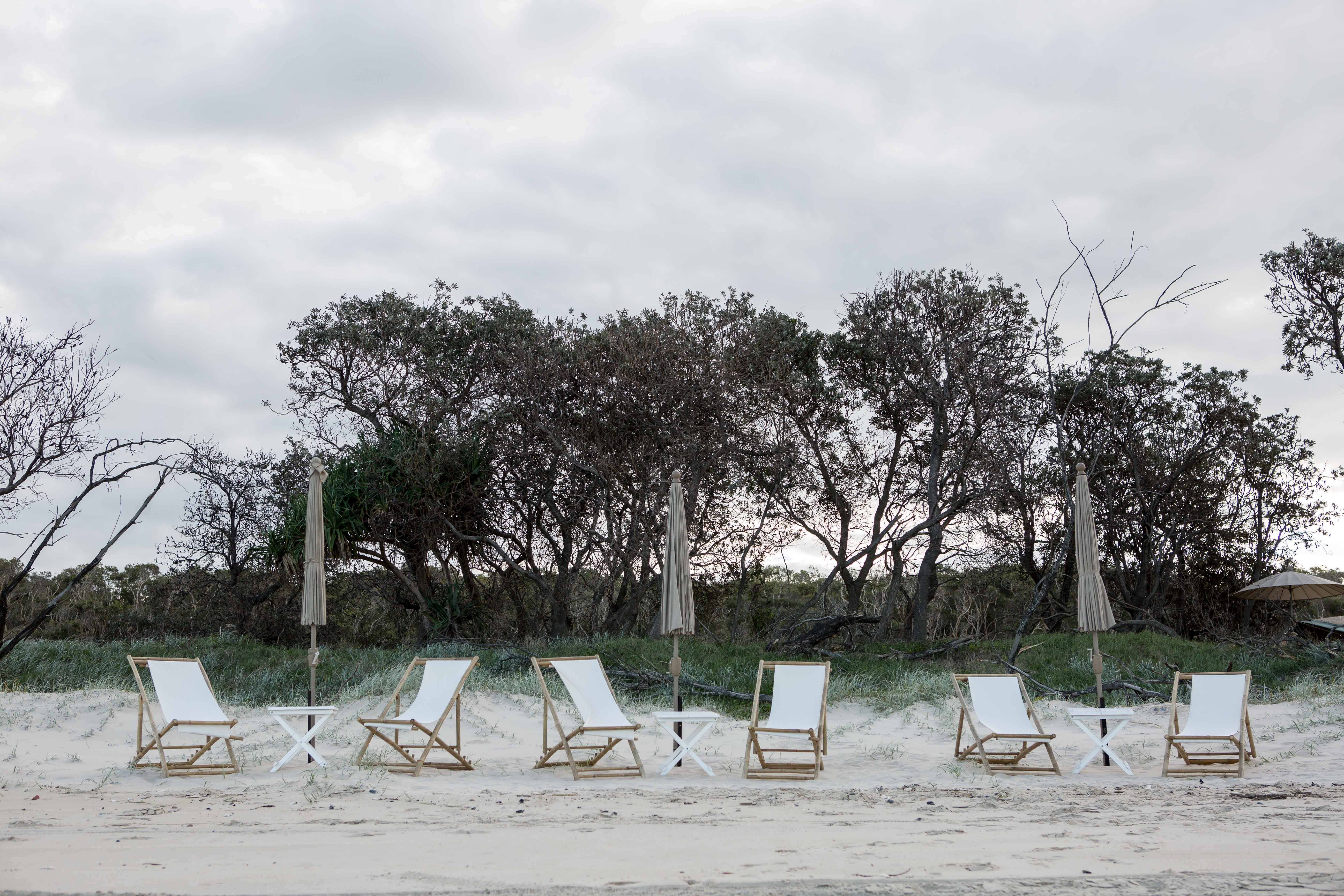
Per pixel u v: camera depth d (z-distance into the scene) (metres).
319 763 7.45
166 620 22.58
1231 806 5.72
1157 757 8.52
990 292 22.06
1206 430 24.81
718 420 19.59
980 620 24.58
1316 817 5.23
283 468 23.17
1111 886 3.51
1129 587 24.73
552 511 20.83
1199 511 24.56
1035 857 4.09
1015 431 20.47
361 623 25.22
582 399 20.11
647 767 8.05
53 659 13.58
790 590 25.91
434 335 22.41
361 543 19.95
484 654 15.15
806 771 7.66
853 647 18.53
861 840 4.57
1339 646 14.30
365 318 22.72
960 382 20.98
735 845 4.43
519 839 4.59
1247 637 16.95
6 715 9.02
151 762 7.63
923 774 7.63
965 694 11.68
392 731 9.34
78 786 6.61
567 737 7.23
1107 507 23.11
